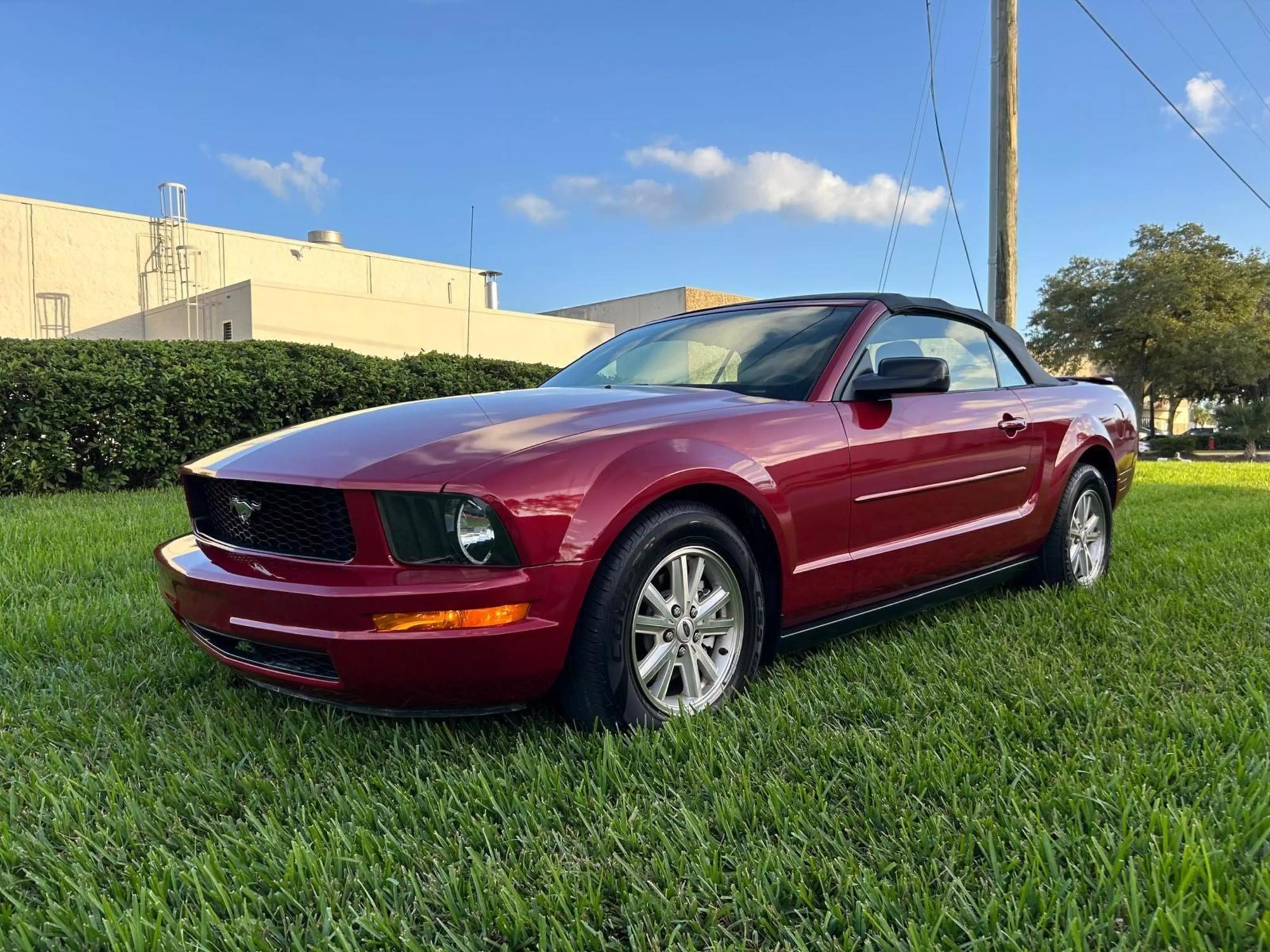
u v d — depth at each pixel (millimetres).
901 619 3703
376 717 2604
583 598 2326
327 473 2309
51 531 5508
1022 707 2555
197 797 2143
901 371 3043
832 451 2939
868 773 2105
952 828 1896
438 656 2176
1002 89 9750
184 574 2553
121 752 2385
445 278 36938
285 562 2354
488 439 2461
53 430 7785
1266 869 1630
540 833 1923
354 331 23203
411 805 2045
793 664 3123
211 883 1726
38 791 2148
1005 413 3783
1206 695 2631
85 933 1586
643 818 1970
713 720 2473
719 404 2889
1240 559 4617
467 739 2455
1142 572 4496
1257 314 39312
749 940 1576
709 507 2611
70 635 3412
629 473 2402
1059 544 4113
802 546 2854
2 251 27938
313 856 1802
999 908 1591
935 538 3379
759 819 1969
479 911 1645
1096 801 1942
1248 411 30016
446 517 2215
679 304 34844
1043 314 43344
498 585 2193
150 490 8391
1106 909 1547
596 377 3758
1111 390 4852
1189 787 2025
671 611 2559
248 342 9406
